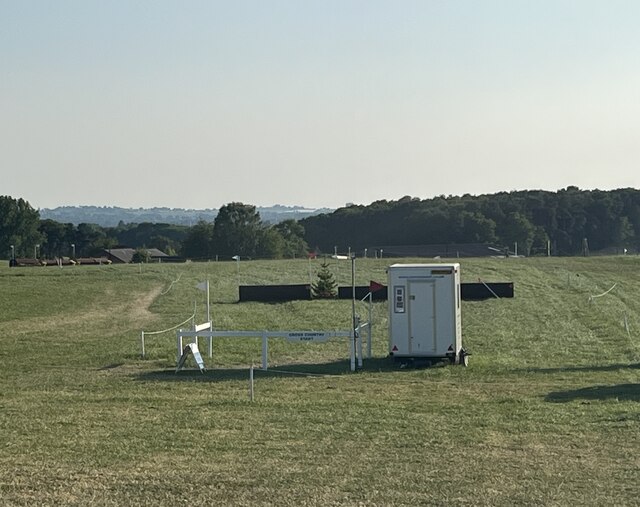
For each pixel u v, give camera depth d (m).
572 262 68.50
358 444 14.59
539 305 42.69
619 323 35.59
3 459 13.41
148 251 122.94
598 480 12.15
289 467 12.95
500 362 25.83
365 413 17.56
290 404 18.77
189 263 76.50
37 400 19.64
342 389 21.28
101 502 11.03
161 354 28.45
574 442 14.63
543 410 17.66
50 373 25.02
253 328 36.03
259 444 14.60
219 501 11.09
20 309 44.88
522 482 12.04
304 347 29.81
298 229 143.88
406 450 14.12
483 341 30.72
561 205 136.12
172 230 195.00
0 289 53.84
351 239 139.88
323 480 12.13
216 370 25.23
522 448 14.23
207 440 14.88
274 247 126.62
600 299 45.28
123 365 26.59
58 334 34.72
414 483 11.98
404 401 19.22
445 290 25.41
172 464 13.15
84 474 12.49
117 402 19.30
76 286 57.03
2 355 28.83
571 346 29.36
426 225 131.25
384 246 130.75
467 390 20.91
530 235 124.75
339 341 31.23
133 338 33.09
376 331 34.44
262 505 10.91
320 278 49.25
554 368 24.53
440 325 25.47
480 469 12.80
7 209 144.88
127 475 12.41
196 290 54.53
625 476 12.35
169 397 20.06
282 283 58.16
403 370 24.62
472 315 38.91
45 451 14.00
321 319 39.06
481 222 127.25
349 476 12.38
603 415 16.97
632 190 141.62
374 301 46.31
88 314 43.53
